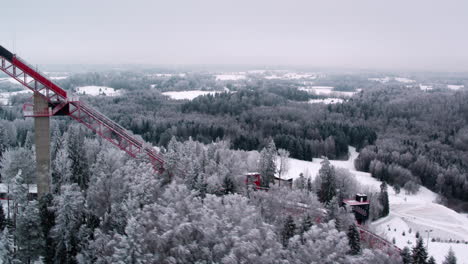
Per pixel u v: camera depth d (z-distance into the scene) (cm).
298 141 17475
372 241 7644
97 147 10244
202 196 7094
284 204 7369
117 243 4625
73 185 6228
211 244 4794
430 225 11650
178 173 8000
